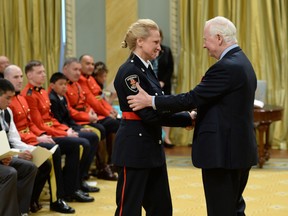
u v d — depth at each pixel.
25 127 4.46
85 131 5.11
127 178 2.99
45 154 4.00
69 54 7.39
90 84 5.79
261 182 5.23
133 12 7.23
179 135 7.30
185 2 7.06
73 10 7.36
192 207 4.41
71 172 4.61
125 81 2.94
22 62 7.26
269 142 6.84
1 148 3.64
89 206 4.48
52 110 4.99
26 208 3.98
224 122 2.85
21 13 7.22
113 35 7.29
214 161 2.83
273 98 7.00
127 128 2.99
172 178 5.42
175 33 7.24
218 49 2.92
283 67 6.93
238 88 2.82
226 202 2.91
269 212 4.25
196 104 2.85
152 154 3.00
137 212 2.99
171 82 7.24
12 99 4.37
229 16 7.01
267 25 6.96
